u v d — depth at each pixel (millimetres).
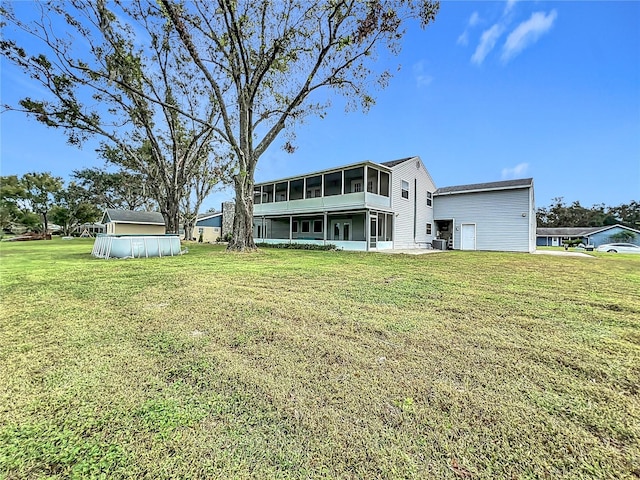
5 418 1604
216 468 1305
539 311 3684
